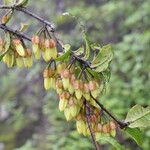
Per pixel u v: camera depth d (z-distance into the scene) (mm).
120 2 11797
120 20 12141
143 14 11180
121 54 10344
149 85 9461
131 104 9039
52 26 2482
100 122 2422
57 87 2416
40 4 13445
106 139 2373
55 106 10836
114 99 8914
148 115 2375
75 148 8672
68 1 13383
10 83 13602
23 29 2623
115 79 9695
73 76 2375
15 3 2580
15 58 2602
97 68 2369
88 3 13352
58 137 9633
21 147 10242
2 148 11180
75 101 2387
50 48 2443
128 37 10516
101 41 12094
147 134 7965
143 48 10242
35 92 12672
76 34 11539
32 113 11977
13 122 12000
